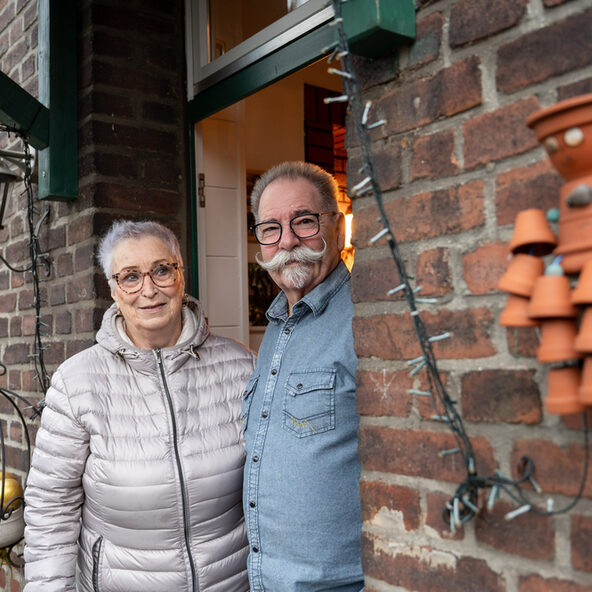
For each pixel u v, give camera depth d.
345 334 1.35
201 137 2.25
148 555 1.49
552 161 0.77
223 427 1.55
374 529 1.14
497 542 0.95
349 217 3.21
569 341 0.74
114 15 2.11
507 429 0.95
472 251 1.00
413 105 1.08
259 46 1.92
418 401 1.06
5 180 2.17
